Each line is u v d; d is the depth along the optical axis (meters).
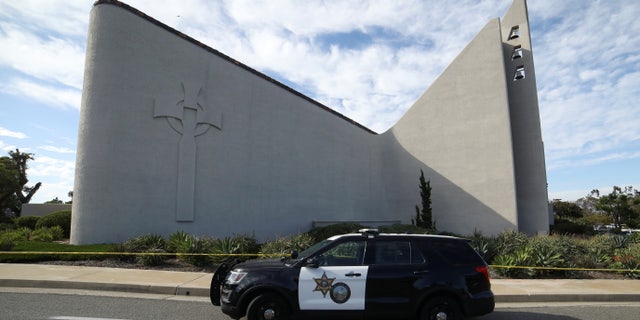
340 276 6.30
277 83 21.20
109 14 15.95
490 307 6.45
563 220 35.19
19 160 49.94
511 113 25.89
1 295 8.09
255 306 6.21
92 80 15.61
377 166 26.84
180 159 16.84
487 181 23.38
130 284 9.12
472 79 24.69
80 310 7.08
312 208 21.94
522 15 26.44
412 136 26.27
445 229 24.27
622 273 12.65
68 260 11.84
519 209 24.73
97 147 15.20
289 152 21.20
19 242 14.41
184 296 8.85
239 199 18.59
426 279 6.36
